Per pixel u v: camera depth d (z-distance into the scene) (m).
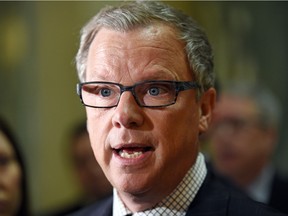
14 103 5.64
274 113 4.51
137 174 2.19
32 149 5.61
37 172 5.60
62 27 5.65
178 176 2.30
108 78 2.20
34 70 5.65
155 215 2.30
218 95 3.60
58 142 5.64
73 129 4.91
